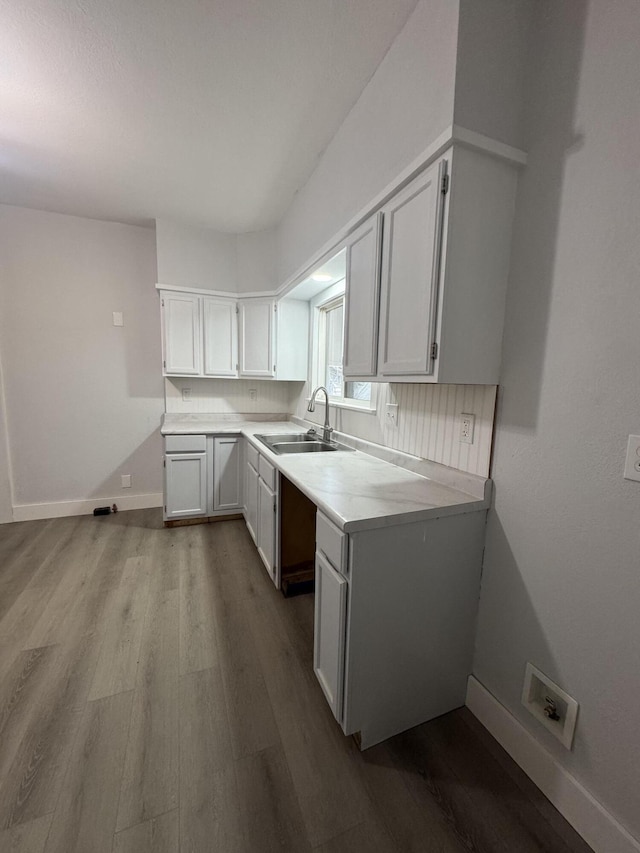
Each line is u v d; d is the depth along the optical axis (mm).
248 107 1759
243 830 1024
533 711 1183
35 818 1032
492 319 1239
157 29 1364
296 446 2621
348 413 2457
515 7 1124
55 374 3188
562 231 1065
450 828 1050
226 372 3305
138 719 1345
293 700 1451
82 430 3312
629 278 909
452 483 1491
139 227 3289
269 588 2211
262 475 2371
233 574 2363
